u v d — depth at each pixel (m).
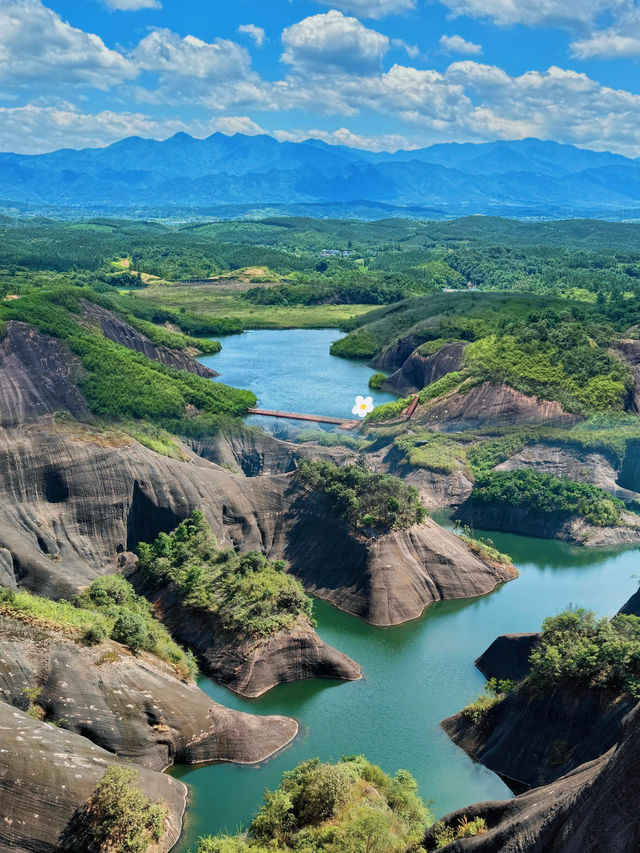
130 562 102.31
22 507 100.00
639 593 86.69
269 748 71.25
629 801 40.44
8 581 88.88
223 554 96.38
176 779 66.69
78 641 71.44
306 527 109.38
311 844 56.28
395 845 55.56
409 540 104.44
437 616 97.88
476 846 48.34
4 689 66.12
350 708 78.00
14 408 123.62
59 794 57.97
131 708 68.25
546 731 66.69
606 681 64.88
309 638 84.56
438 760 70.19
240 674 80.94
